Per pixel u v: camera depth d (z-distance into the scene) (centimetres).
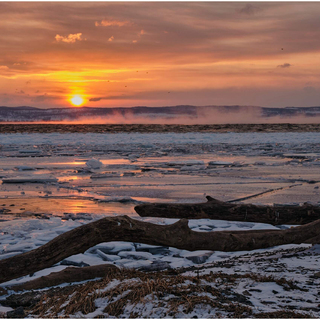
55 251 410
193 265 521
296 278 365
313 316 261
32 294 394
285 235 502
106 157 2759
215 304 282
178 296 301
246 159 2591
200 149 3572
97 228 418
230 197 1152
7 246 613
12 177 1656
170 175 1745
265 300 299
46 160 2530
